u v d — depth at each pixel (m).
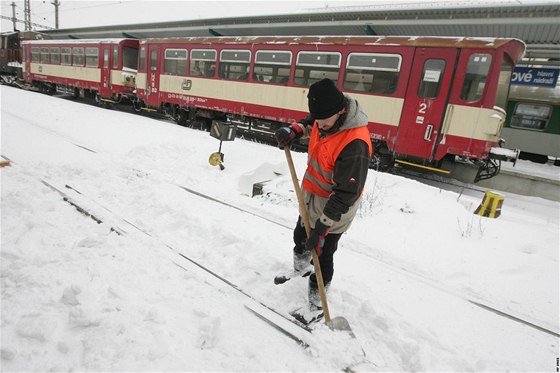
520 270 3.40
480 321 2.59
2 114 9.24
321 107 1.84
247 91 9.78
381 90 7.66
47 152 5.88
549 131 11.66
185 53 11.15
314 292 2.45
